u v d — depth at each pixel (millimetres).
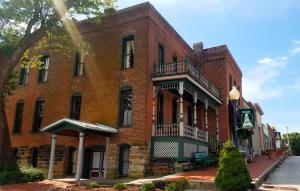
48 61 24719
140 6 20438
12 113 25344
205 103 23141
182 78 18672
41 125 23109
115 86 20172
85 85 21672
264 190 11758
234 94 12898
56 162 21219
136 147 18219
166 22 22516
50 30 19922
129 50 20656
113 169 18531
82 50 20844
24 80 25844
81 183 15227
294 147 85938
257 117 45469
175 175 15508
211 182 12125
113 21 21531
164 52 21969
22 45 18812
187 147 18656
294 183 13523
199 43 29406
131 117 19141
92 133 17766
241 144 25828
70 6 19578
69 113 21797
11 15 18672
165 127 20156
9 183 15586
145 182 13047
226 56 28266
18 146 23984
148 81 19109
